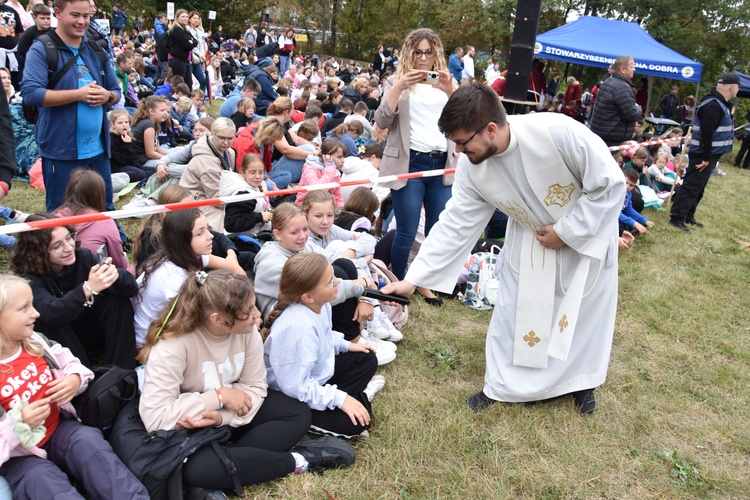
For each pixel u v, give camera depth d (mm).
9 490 2092
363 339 3578
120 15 23672
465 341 3936
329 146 5871
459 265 3223
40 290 2672
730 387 3732
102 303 2902
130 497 2154
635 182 6574
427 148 4094
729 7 27469
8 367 2182
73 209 3371
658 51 12961
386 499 2504
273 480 2523
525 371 3154
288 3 39312
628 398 3488
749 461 3023
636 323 4594
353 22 42000
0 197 3082
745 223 8383
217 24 37844
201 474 2307
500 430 3027
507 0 29234
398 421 2998
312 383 2730
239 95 9375
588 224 2699
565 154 2668
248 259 3924
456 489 2602
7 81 5883
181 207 3154
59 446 2264
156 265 3080
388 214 5250
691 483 2801
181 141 8836
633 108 7492
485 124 2582
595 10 29562
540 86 13031
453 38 34688
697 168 7379
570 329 2920
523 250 3012
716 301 5211
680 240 7051
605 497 2672
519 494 2643
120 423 2395
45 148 3988
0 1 7555
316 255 2773
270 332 2846
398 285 3244
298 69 18578
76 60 3922
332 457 2641
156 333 2504
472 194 3057
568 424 3135
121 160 6320
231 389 2545
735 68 29453
